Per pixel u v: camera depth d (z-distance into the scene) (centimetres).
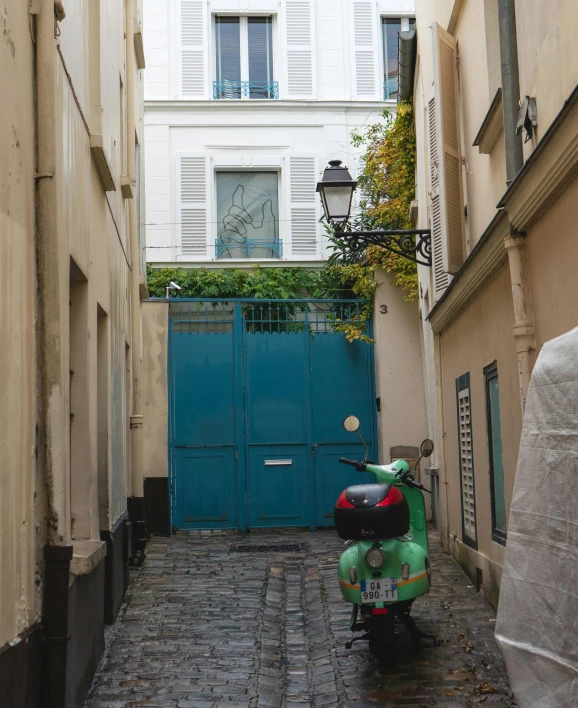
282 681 610
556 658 280
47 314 453
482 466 819
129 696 558
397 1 1820
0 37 383
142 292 1342
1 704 353
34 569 429
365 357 1501
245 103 1764
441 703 531
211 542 1321
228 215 1762
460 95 877
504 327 688
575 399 283
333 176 1026
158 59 1767
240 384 1478
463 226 873
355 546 628
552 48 513
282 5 1795
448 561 1019
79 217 581
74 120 568
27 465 416
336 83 1791
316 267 1681
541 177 498
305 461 1479
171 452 1459
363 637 648
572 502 279
